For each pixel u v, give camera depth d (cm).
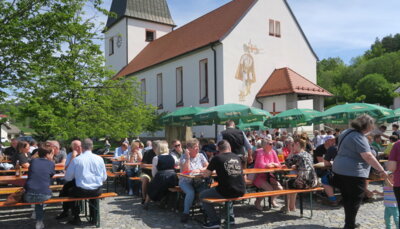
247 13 2347
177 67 2706
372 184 1062
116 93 1627
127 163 966
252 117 1408
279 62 2505
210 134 2338
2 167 1009
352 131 544
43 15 1170
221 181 586
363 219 655
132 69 3453
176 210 741
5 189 666
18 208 805
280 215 703
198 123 1557
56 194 938
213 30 2497
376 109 1170
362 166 535
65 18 1216
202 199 589
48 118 1229
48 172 608
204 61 2431
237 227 618
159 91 3025
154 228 624
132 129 1708
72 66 1389
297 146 705
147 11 3869
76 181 616
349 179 536
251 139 1476
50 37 1220
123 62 3816
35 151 941
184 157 741
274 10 2498
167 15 4022
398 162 474
